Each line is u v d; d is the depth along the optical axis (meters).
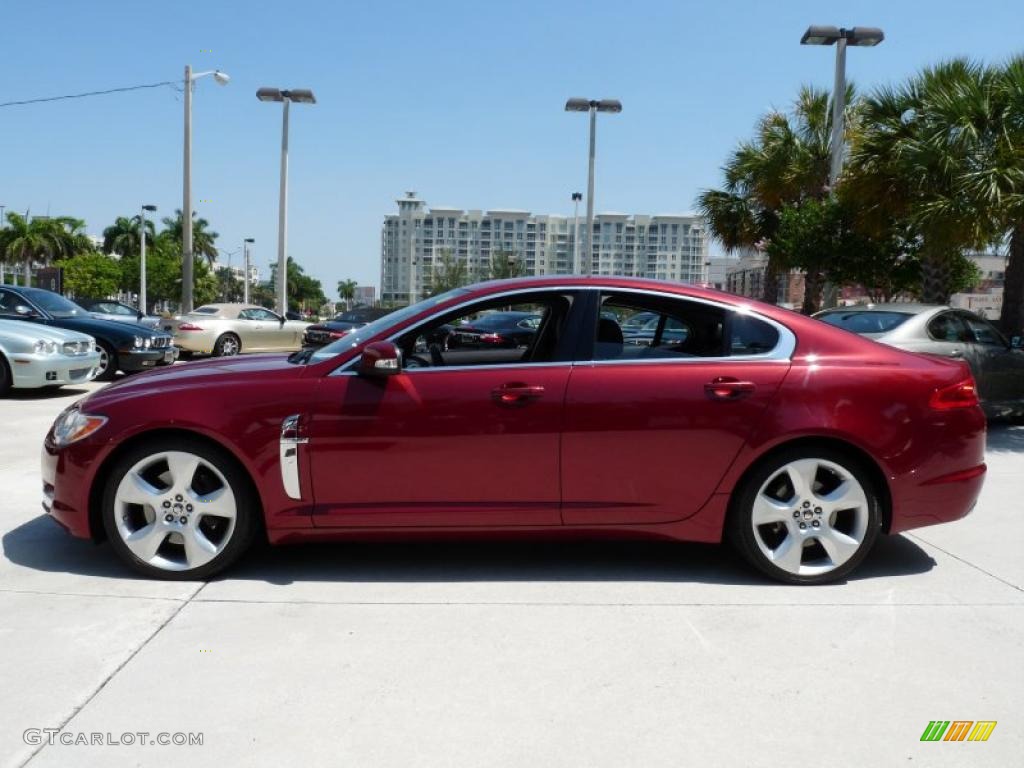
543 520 3.90
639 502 3.92
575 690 2.92
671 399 3.88
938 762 2.51
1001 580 4.11
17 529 4.74
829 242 17.11
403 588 3.91
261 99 26.84
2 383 10.31
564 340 4.00
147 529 3.91
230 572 4.09
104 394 4.03
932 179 11.61
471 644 3.29
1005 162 10.76
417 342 4.26
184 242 25.55
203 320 18.14
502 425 3.84
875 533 3.99
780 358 3.99
